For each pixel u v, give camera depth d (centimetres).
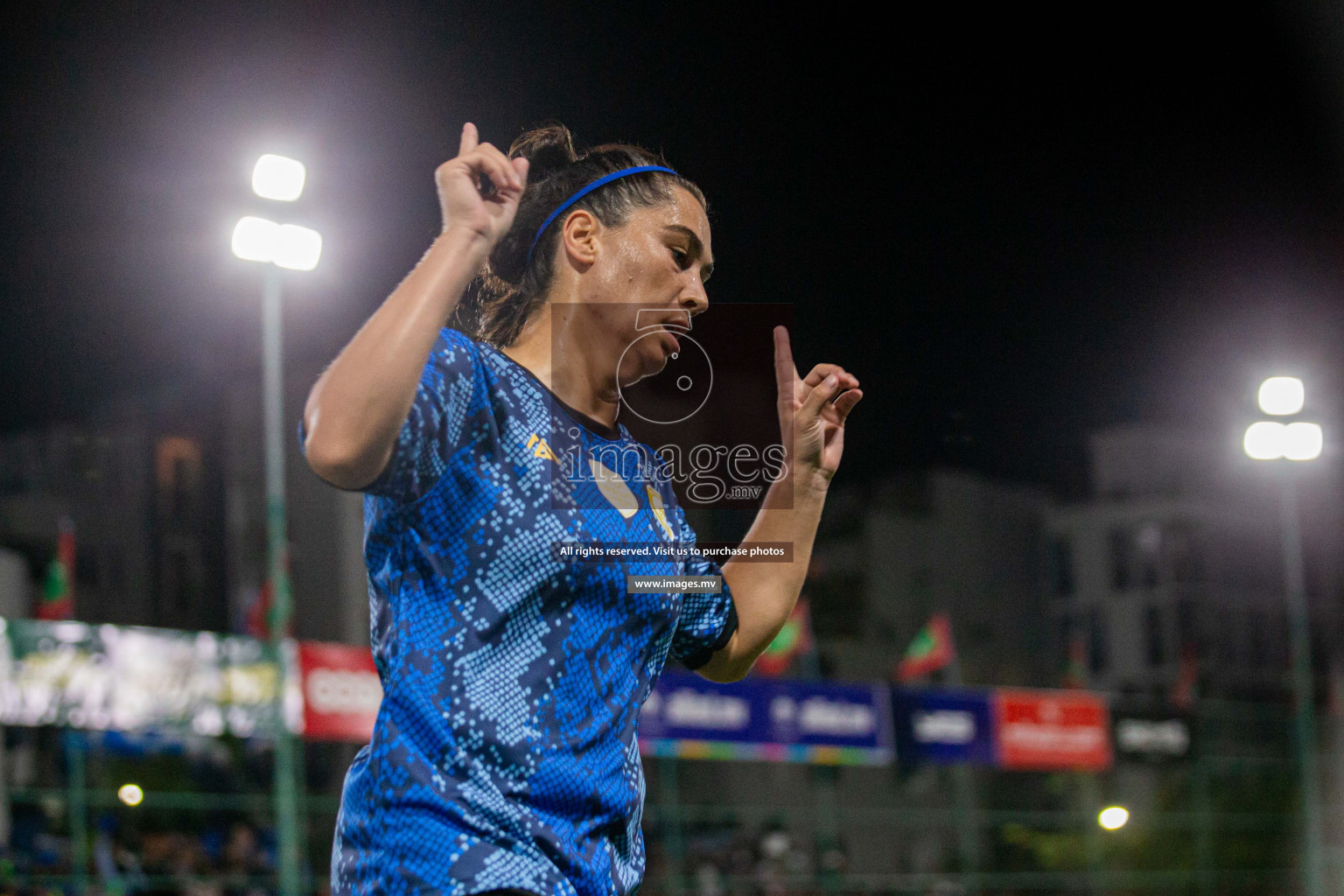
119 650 913
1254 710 1878
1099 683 2830
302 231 975
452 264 135
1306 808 1645
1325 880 1791
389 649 140
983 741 1458
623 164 168
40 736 1137
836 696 1341
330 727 995
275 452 990
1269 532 3094
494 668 139
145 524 1819
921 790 2017
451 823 133
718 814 1388
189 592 1825
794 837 1584
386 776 135
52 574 1394
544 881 133
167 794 1053
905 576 2583
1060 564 2912
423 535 140
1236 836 1734
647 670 155
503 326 170
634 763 151
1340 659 2480
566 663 142
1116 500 2953
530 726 138
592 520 147
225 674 952
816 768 1467
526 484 143
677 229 164
